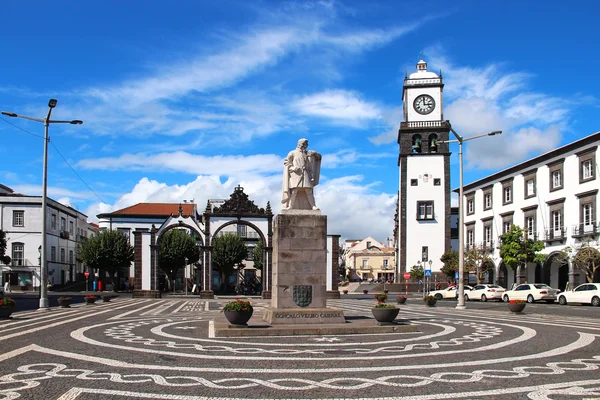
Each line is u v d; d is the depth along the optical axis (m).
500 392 7.95
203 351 11.99
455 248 72.81
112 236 65.06
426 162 62.84
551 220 45.75
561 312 26.61
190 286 73.94
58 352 11.84
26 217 63.25
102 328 17.30
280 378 8.95
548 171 46.25
